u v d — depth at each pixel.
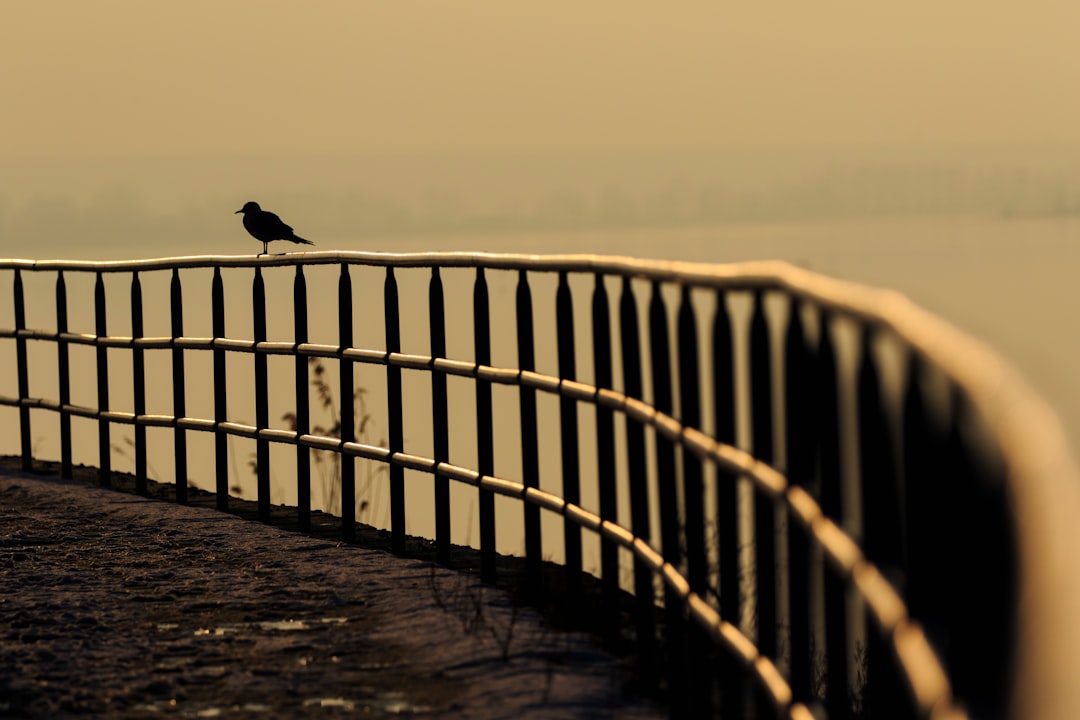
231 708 10.21
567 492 12.62
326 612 13.23
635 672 10.89
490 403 14.38
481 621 12.41
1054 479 2.57
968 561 3.63
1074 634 2.31
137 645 12.07
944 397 4.04
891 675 5.29
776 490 7.31
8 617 13.08
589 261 11.83
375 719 9.83
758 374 7.84
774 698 7.54
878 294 5.31
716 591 9.56
